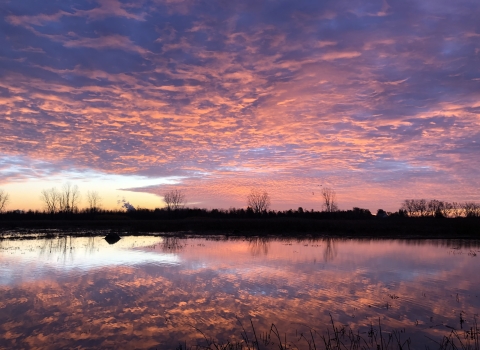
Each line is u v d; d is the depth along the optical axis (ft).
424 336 32.53
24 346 29.89
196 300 42.11
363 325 35.06
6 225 176.86
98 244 98.37
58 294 44.04
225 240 113.70
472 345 30.58
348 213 275.59
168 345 30.27
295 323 35.40
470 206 254.68
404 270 60.85
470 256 78.54
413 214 270.26
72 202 258.78
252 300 42.29
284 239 119.96
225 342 30.94
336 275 56.08
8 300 41.55
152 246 93.97
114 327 33.94
